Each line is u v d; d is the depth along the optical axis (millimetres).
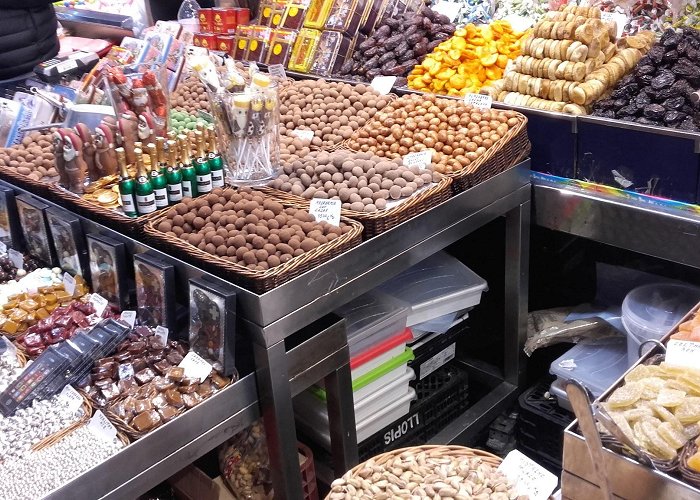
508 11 3463
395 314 2520
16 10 3367
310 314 2062
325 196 2352
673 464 1393
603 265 2998
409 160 2547
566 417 2564
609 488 1382
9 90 3465
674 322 2350
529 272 3209
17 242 2816
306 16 3643
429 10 3424
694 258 2402
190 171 2371
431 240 2408
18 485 1762
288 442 2107
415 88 3207
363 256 2174
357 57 3457
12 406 2018
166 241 2180
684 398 1486
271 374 2002
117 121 2561
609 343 2689
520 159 2682
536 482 1782
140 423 1855
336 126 2850
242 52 3805
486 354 3191
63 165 2506
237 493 2275
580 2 3199
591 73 2699
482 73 3182
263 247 2047
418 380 2811
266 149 2445
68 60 3514
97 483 1770
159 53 3236
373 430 2594
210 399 1955
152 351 2127
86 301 2422
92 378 2051
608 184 2635
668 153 2420
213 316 1990
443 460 1901
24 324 2346
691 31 2594
